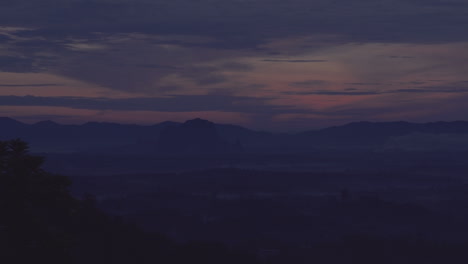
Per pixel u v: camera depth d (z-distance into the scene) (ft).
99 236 99.71
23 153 55.36
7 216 52.54
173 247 130.72
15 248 51.65
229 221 256.32
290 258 190.49
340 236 229.04
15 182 53.26
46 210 56.29
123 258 101.30
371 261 198.18
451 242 218.18
